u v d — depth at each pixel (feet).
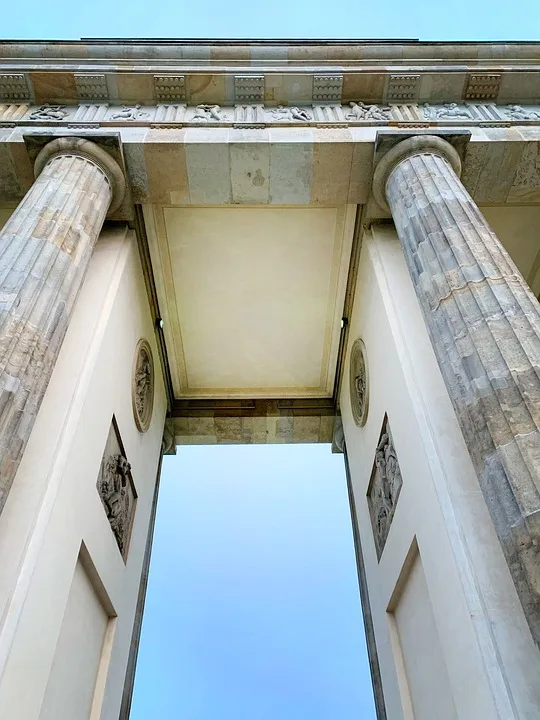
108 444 38.45
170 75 47.52
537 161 43.16
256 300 56.24
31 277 29.53
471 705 23.20
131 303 46.11
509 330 26.13
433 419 31.30
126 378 43.65
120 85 47.96
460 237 32.45
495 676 21.35
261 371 64.13
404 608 37.63
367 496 49.49
